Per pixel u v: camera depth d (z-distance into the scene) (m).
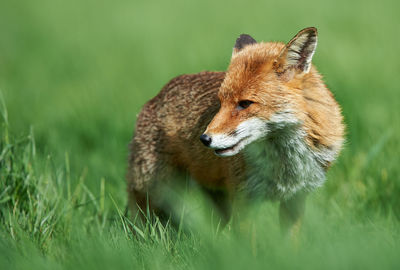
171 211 10.91
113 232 9.07
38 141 13.27
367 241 7.80
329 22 27.45
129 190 11.23
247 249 8.00
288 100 8.59
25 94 21.14
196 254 8.05
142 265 7.72
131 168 11.16
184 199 11.02
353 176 11.72
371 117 15.18
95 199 10.99
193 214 10.17
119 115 17.12
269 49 9.18
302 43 8.62
